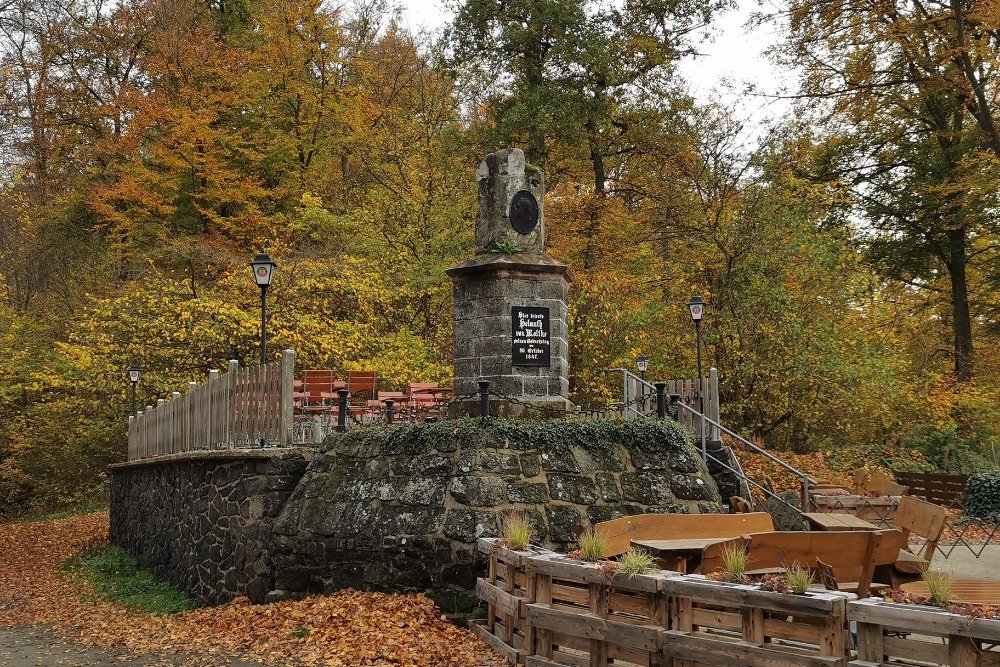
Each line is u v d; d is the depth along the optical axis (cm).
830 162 2728
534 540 859
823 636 505
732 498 1038
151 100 2859
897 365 2319
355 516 939
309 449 1062
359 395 1711
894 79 2462
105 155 3103
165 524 1430
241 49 3120
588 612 647
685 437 1029
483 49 2302
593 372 2253
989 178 2294
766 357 2084
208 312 2217
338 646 761
